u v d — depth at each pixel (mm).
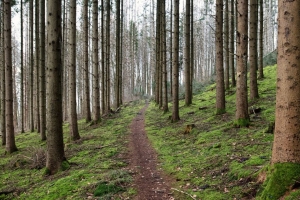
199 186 5844
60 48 8148
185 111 17828
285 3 4223
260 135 8344
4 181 8734
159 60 26016
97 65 18234
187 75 19547
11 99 13250
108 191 6027
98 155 10008
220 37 13406
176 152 9352
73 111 13852
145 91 54344
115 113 24719
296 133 4191
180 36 43031
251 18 13898
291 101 4199
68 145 12711
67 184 6828
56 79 8172
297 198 3750
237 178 5516
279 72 4355
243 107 10023
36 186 7465
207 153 8102
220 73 13609
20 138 19016
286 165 4188
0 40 19938
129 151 10492
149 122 17734
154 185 6406
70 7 13453
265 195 4156
